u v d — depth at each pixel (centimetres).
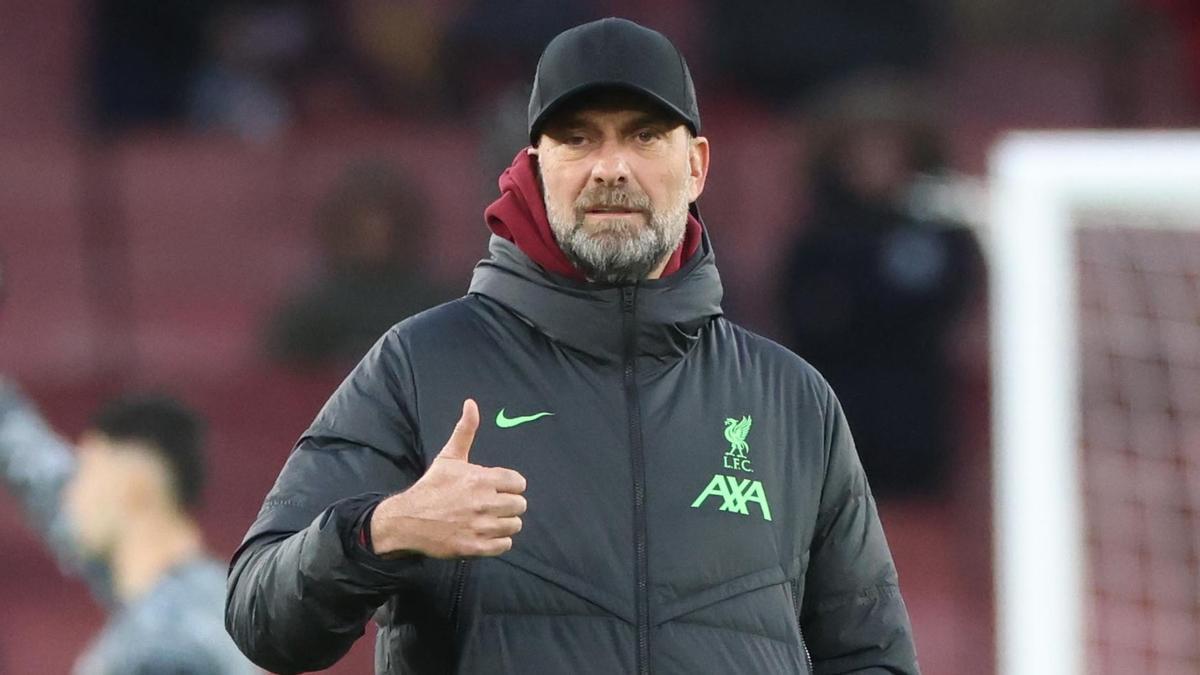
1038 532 1819
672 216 1004
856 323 2739
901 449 2709
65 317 3020
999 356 1958
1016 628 1816
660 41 1016
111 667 1569
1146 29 3578
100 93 3456
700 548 977
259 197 3119
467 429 898
